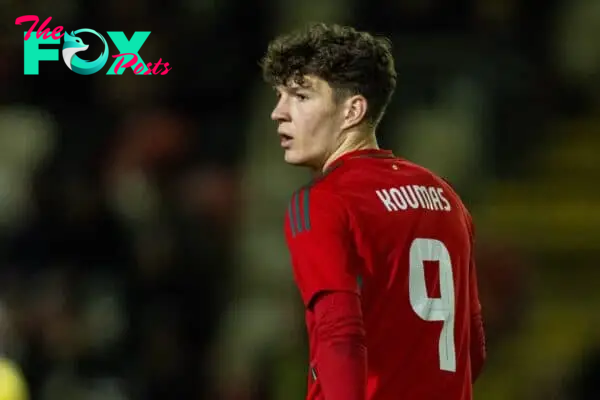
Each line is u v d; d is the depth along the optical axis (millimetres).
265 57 9977
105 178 29906
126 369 27312
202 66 31703
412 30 31469
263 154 30781
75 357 26828
